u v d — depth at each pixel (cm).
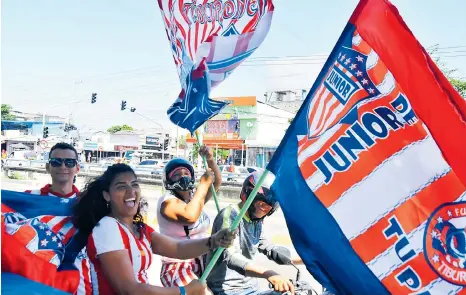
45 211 303
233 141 4509
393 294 226
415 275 226
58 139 5341
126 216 263
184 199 369
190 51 371
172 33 389
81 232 275
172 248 288
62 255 277
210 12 360
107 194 266
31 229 286
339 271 234
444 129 230
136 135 6359
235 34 349
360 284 231
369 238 234
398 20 238
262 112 4569
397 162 236
